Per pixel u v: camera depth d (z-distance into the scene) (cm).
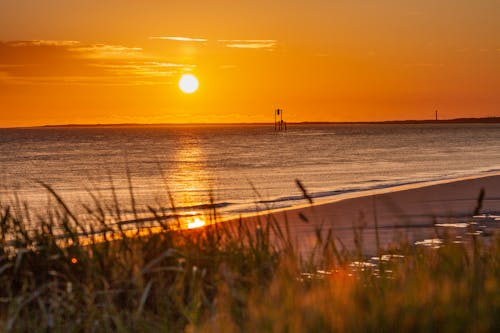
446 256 945
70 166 12125
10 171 10681
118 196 5803
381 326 721
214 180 7556
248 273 1034
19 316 984
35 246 1134
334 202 3041
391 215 2506
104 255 1087
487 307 743
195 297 912
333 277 977
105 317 917
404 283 836
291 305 744
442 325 725
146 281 1048
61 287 1072
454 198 3083
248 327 736
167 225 1145
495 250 1055
